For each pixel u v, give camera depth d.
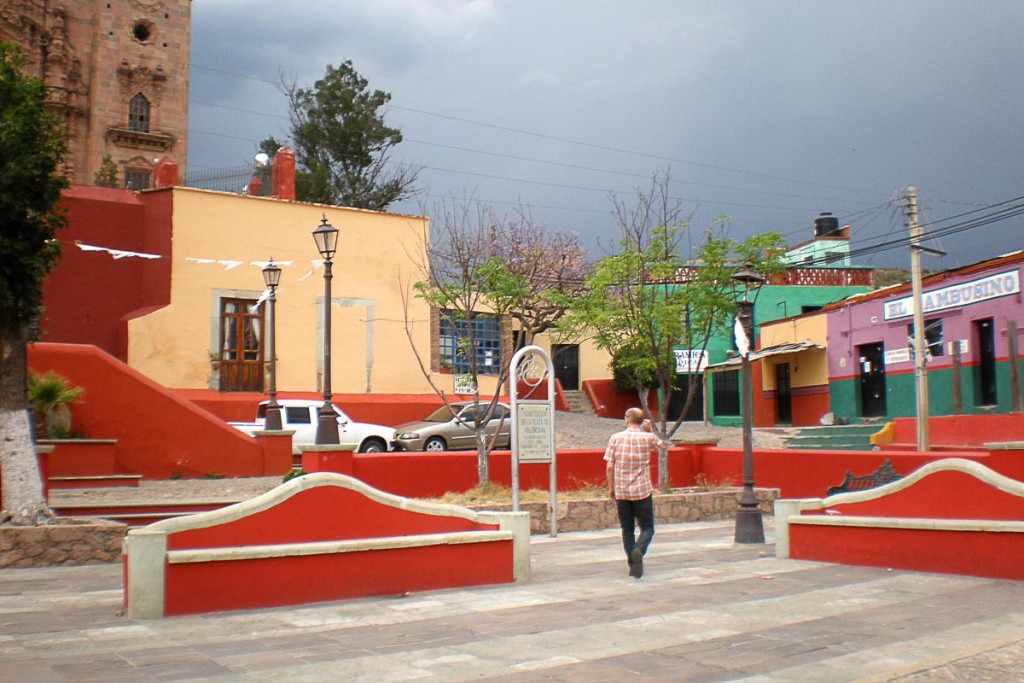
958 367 22.47
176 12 44.03
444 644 6.67
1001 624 7.24
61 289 23.81
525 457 13.54
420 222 28.36
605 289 18.28
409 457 15.88
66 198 23.97
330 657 6.25
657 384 35.56
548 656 6.30
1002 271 22.06
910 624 7.31
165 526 7.94
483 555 9.45
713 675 5.82
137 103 42.81
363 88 43.66
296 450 21.69
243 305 25.58
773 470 18.22
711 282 17.55
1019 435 19.59
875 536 10.45
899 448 22.03
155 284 24.77
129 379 19.17
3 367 11.86
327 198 40.06
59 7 40.53
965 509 9.99
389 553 8.84
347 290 27.00
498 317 19.27
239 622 7.45
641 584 9.45
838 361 28.66
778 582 9.48
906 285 25.45
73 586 9.57
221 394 24.31
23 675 5.68
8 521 11.53
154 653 6.33
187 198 24.84
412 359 27.89
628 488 10.05
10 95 11.91
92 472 17.47
